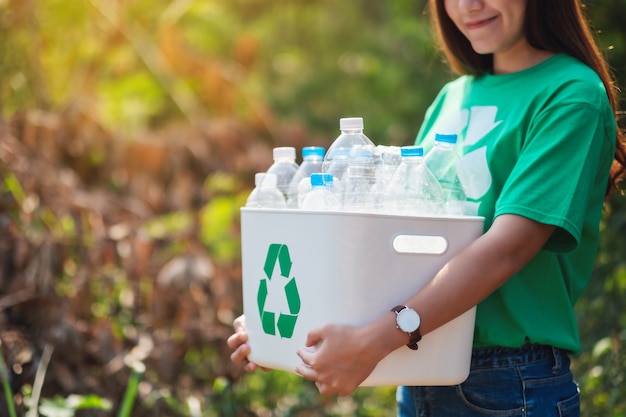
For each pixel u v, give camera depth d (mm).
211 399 2945
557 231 1466
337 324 1421
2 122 3186
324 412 3125
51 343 2648
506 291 1533
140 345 2828
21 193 2811
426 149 1771
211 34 6062
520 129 1538
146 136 3668
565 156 1440
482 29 1632
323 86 6531
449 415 1606
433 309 1403
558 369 1561
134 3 4703
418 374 1463
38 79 3604
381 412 3133
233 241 3262
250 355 1646
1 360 2271
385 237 1420
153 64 4352
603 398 2438
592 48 1641
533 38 1636
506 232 1418
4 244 2717
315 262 1451
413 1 6012
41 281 2680
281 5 7320
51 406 2346
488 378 1554
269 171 1768
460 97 1770
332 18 7234
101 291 2896
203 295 2912
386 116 6047
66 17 4035
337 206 1540
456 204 1588
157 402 2686
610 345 2521
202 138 3820
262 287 1590
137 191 3539
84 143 3393
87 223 2879
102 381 2697
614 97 1680
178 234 3055
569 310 1590
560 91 1508
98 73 4246
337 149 1613
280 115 6250
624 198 2850
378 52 6648
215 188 3629
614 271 2762
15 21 3508
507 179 1530
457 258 1423
